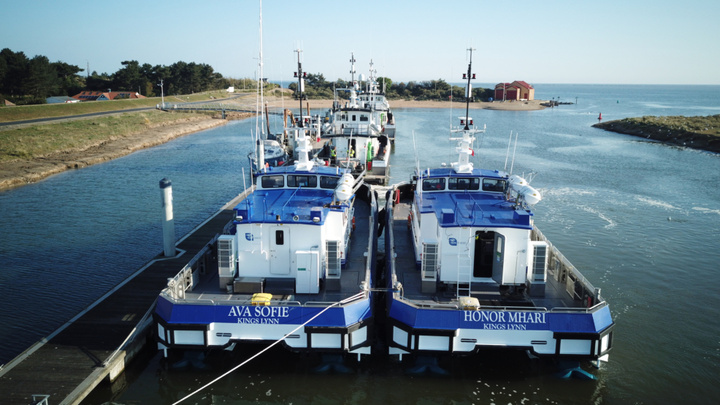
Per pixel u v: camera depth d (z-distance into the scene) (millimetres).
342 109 49438
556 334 14898
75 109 97125
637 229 32312
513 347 15156
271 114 116188
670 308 21297
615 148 72312
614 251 28125
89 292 22875
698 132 76500
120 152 64875
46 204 38906
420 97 177000
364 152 44375
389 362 16984
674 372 16641
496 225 16297
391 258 18844
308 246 17359
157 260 24031
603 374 16484
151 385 15984
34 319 20094
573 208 37688
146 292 20359
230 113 119562
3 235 31062
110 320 18031
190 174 52156
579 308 15250
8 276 24594
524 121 120312
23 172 49406
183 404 15203
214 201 40500
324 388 15867
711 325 19859
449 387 15844
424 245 16750
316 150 48438
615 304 21594
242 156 64875
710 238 30438
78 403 13977
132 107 113750
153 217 35406
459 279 17031
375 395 15547
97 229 32500
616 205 38594
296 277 17062
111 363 15391
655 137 83688
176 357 17031
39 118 84500
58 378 14594
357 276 18625
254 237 17375
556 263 18828
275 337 15570
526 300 16375
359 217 26547
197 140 82500
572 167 55625
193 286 17656
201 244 26375
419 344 15367
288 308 15422
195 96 145500
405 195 29828
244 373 16453
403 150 69188
